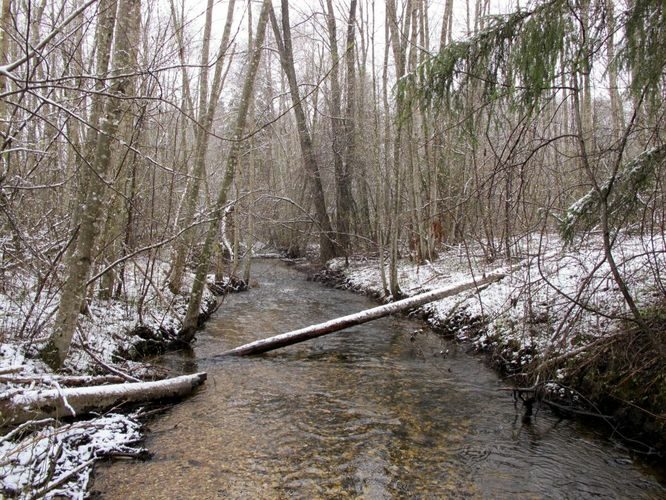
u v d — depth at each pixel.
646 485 4.91
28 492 4.10
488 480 5.03
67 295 6.65
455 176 16.70
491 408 6.88
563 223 5.94
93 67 8.45
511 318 9.12
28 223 8.59
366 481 5.00
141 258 15.16
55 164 10.15
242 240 28.20
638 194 5.59
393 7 14.36
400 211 15.41
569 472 5.18
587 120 13.62
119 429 5.81
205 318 12.80
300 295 17.38
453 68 5.60
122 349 8.53
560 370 6.92
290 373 8.45
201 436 5.96
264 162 29.23
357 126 21.31
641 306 6.55
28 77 4.17
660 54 4.61
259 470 5.18
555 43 4.94
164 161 12.33
